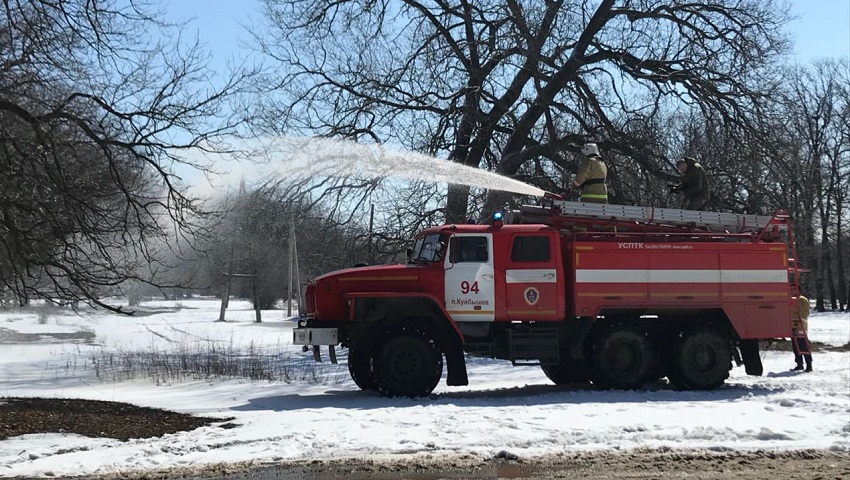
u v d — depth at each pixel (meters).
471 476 8.09
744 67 26.91
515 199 24.48
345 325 14.48
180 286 17.09
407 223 24.92
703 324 15.41
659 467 8.45
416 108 25.95
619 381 15.12
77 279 15.04
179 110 15.62
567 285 15.33
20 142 14.48
